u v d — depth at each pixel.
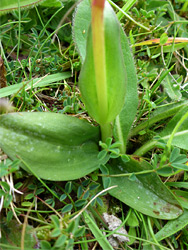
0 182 0.12
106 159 0.14
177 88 0.18
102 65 0.11
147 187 0.14
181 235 0.15
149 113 0.17
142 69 0.19
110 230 0.14
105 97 0.12
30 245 0.12
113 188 0.14
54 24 0.21
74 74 0.19
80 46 0.15
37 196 0.14
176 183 0.15
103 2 0.09
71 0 0.21
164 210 0.14
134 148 0.18
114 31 0.11
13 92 0.16
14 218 0.13
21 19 0.20
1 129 0.13
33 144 0.13
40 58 0.20
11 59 0.20
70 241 0.11
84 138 0.15
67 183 0.14
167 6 0.24
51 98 0.18
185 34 0.23
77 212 0.13
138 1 0.23
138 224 0.14
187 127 0.16
